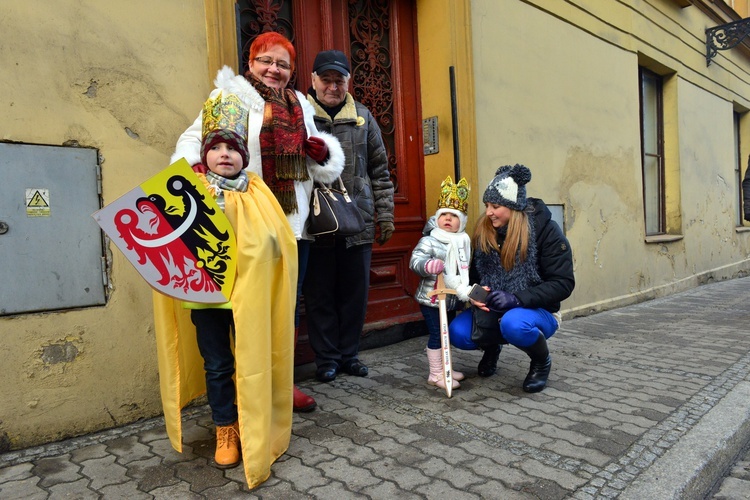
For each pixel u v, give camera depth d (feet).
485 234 10.34
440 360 10.42
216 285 6.52
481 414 8.97
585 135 18.75
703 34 28.17
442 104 14.20
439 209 10.62
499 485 6.59
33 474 6.93
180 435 7.02
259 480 6.57
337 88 10.33
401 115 14.34
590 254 18.88
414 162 14.57
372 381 10.78
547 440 7.89
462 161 14.06
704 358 12.46
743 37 26.86
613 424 8.48
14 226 7.59
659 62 23.76
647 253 22.31
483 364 11.02
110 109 8.44
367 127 10.85
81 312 8.14
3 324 7.49
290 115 8.41
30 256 7.72
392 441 7.91
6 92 7.52
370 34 13.79
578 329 15.94
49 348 7.86
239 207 6.80
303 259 9.90
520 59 16.10
